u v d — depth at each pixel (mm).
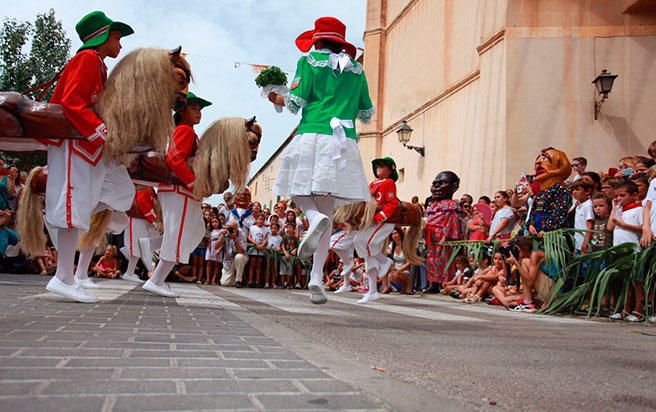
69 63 3852
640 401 1793
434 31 16375
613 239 6039
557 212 6492
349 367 2004
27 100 3672
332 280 11305
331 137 4258
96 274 10602
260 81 4613
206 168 4891
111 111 3844
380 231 6621
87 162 3803
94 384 1497
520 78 11094
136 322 2996
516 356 2635
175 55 4074
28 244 4562
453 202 9391
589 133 10727
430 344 2906
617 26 10898
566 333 3908
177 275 11273
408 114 17984
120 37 4207
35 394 1358
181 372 1715
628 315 5391
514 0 11320
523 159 10859
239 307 4609
